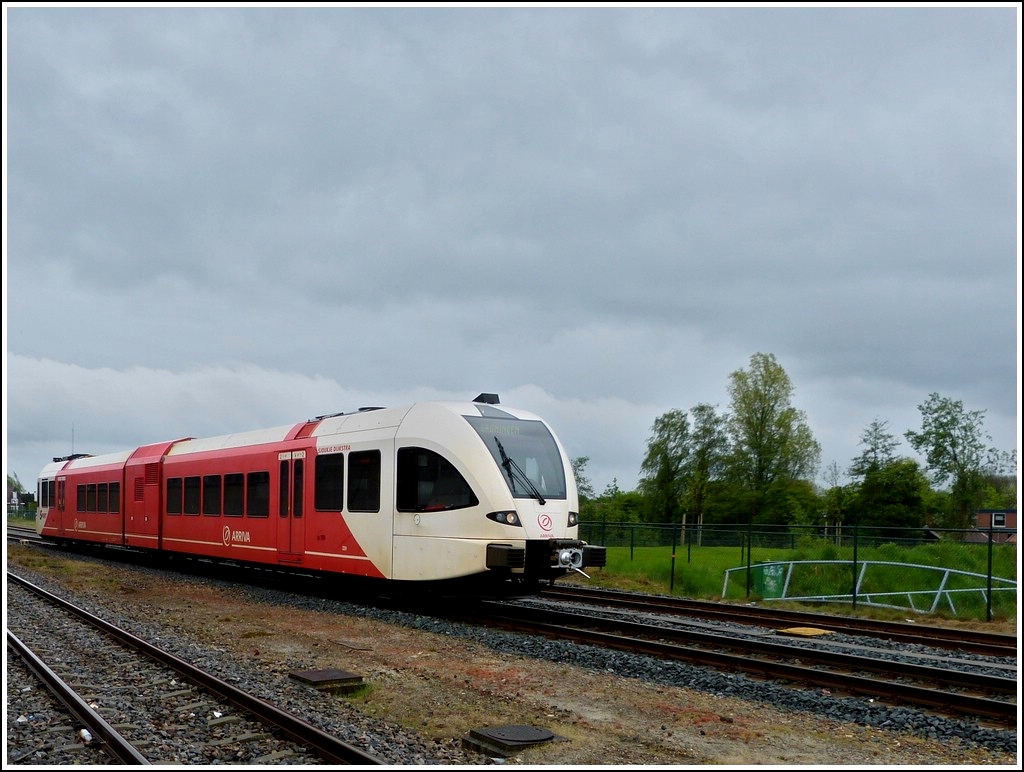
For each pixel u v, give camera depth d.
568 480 16.39
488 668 11.21
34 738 7.89
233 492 21.77
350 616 16.05
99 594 19.39
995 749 7.92
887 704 9.31
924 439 56.75
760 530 23.22
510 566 14.91
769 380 62.53
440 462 15.92
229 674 10.39
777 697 9.56
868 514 54.50
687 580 22.91
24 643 12.26
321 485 18.48
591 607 17.80
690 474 62.88
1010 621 17.45
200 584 21.52
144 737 7.82
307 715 8.57
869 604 19.58
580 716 8.88
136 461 27.59
